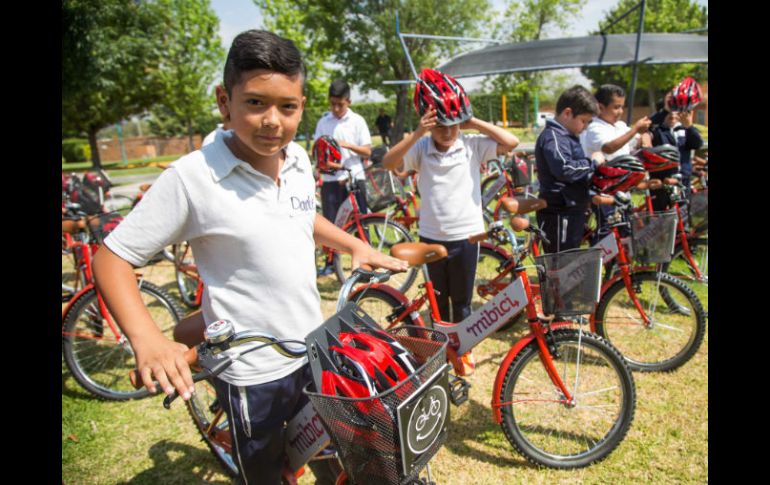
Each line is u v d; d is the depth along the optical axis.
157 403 3.36
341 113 5.54
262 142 1.38
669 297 3.39
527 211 3.00
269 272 1.52
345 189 5.40
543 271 2.40
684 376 3.25
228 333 1.27
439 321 2.84
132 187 15.69
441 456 2.67
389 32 21.78
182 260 4.68
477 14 23.22
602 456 2.52
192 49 22.78
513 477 2.50
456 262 3.19
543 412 2.78
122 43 15.60
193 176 1.40
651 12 27.05
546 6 23.84
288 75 1.35
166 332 3.99
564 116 3.41
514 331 4.05
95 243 3.81
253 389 1.63
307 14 21.97
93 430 3.07
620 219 3.42
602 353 2.46
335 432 1.36
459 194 3.12
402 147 3.05
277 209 1.53
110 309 1.30
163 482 2.65
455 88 2.90
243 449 1.70
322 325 1.53
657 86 27.47
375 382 1.39
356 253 1.85
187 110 23.22
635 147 5.09
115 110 22.19
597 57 10.31
